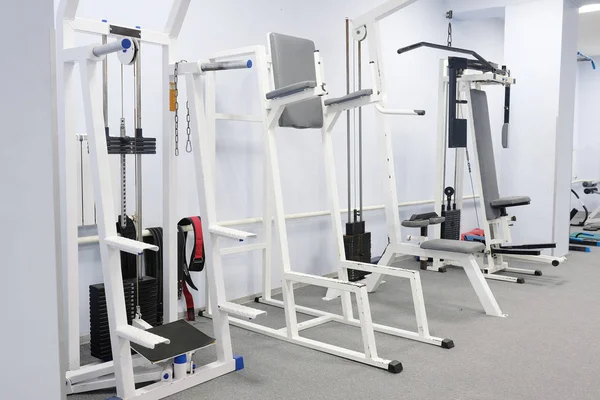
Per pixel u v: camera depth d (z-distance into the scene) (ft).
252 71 11.67
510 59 16.39
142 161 9.70
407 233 16.63
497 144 19.81
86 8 8.86
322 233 13.70
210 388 7.07
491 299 10.37
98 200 6.26
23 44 3.37
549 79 15.78
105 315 7.73
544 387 7.09
